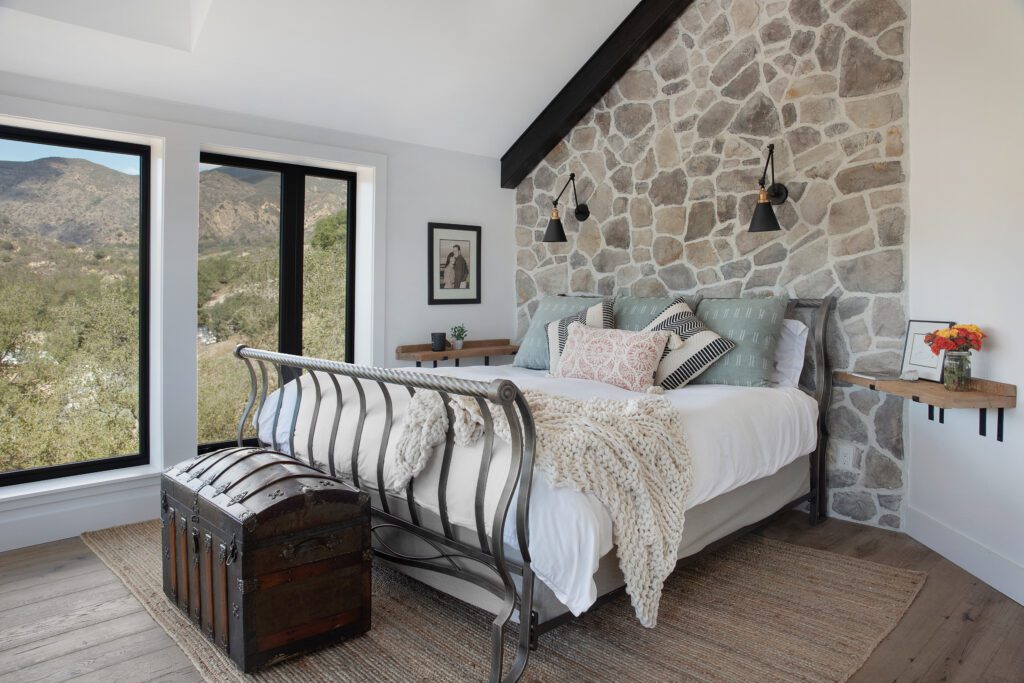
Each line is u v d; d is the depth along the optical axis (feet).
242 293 11.96
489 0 10.33
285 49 9.98
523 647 5.53
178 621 6.93
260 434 9.55
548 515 5.46
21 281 9.73
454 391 5.51
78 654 6.30
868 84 9.73
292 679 5.89
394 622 6.96
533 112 13.69
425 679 5.90
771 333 10.07
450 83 11.88
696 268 11.97
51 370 10.02
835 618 7.07
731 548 9.18
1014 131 7.48
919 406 9.36
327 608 6.37
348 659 6.23
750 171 11.14
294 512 6.10
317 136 11.96
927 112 8.93
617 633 6.73
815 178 10.38
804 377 10.56
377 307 12.89
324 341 12.97
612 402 7.26
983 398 7.41
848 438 10.21
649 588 5.95
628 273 13.08
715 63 11.54
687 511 7.36
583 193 13.85
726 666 6.13
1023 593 7.34
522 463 5.39
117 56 9.23
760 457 8.16
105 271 10.40
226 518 6.00
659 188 12.48
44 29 8.50
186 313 10.54
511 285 15.20
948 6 8.50
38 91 9.14
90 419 10.36
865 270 9.86
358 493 6.55
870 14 9.66
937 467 8.98
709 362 9.84
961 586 7.90
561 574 5.38
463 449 6.35
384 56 10.71
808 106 10.41
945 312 8.67
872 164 9.73
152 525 9.89
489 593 6.42
